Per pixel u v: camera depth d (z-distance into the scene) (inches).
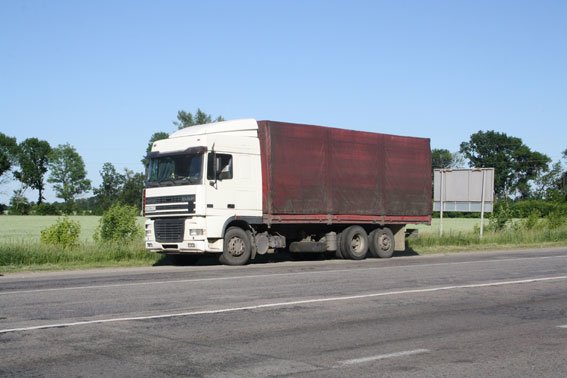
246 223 799.1
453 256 973.2
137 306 431.2
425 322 378.0
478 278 612.4
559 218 1641.2
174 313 403.2
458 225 2096.5
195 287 537.6
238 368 272.4
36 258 800.3
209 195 761.6
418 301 458.0
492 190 1315.2
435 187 1368.1
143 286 545.6
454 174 1352.1
